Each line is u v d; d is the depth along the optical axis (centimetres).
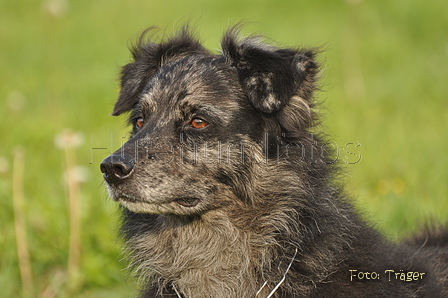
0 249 974
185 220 705
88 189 1128
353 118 1554
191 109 679
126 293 889
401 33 2245
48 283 950
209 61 718
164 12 2862
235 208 686
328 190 689
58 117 1695
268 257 677
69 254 928
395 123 1519
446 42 2109
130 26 2678
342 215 680
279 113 691
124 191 638
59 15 1916
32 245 982
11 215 1030
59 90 1912
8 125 1619
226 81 697
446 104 1639
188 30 859
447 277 739
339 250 659
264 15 2659
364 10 2416
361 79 1814
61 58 2311
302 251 662
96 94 1839
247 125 682
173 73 717
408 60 1995
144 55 825
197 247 705
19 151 959
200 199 670
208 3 2950
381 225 877
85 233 969
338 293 632
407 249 747
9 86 2002
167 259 722
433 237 845
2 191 1066
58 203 1035
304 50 714
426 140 1396
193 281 704
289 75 668
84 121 1634
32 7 3144
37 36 2614
